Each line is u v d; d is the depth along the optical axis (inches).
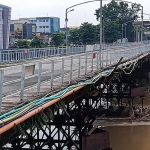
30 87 515.8
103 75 799.7
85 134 756.6
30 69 506.6
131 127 1302.9
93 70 864.9
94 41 3560.5
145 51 1877.5
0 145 359.9
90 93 757.3
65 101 554.6
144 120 1363.2
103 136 781.9
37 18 6176.2
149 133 1243.8
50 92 515.8
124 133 1243.2
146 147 1129.4
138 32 4537.4
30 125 406.0
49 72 696.4
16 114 374.3
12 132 365.4
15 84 578.2
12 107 406.9
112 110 1380.4
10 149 621.9
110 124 1312.7
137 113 1419.8
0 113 371.2
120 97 1395.2
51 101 459.2
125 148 1113.4
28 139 627.8
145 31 5290.4
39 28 6151.6
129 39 4628.4
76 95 634.2
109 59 1111.6
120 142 1165.1
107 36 4010.8
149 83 2121.1
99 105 1402.6
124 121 1343.5
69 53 1891.0
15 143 627.8
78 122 756.0
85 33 3572.8
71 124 748.0
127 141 1169.4
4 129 331.6
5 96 428.1
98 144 771.4
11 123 348.2
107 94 1365.7
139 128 1294.3
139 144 1152.8
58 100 487.8
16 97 475.2
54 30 6156.5
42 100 447.5
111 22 4069.9
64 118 695.7
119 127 1295.5
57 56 1659.7
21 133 378.0
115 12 4559.5
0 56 1237.7
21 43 2755.9
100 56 949.8
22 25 4313.5
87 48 2269.9
